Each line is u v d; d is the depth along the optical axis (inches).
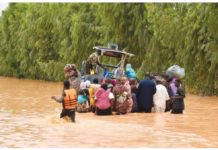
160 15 2669.8
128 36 3019.2
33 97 2236.7
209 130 1247.5
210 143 1068.5
